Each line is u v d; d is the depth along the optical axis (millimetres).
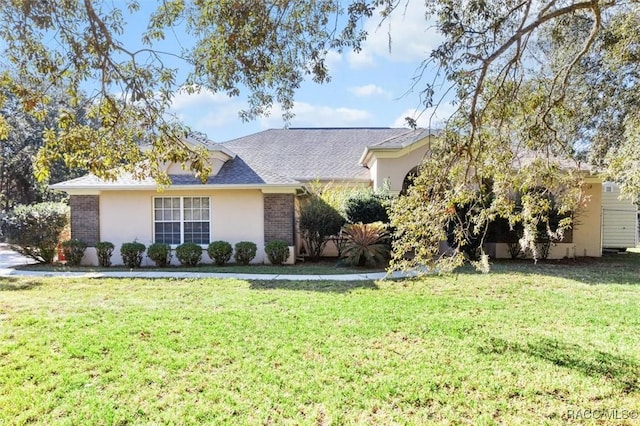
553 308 8844
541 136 6133
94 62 5211
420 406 4859
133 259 15648
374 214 15820
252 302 9383
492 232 16688
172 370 5746
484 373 5664
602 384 5352
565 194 6801
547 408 4797
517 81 5688
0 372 5656
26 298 9930
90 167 6082
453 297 9852
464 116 5688
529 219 6391
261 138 24844
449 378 5516
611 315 8320
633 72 9523
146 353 6309
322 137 24797
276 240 16234
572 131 9789
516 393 5141
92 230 16531
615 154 9125
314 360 6082
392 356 6234
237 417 4609
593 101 10141
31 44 4992
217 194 16516
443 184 6074
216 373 5660
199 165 6387
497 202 6320
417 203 6215
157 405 4840
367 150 17422
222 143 24359
